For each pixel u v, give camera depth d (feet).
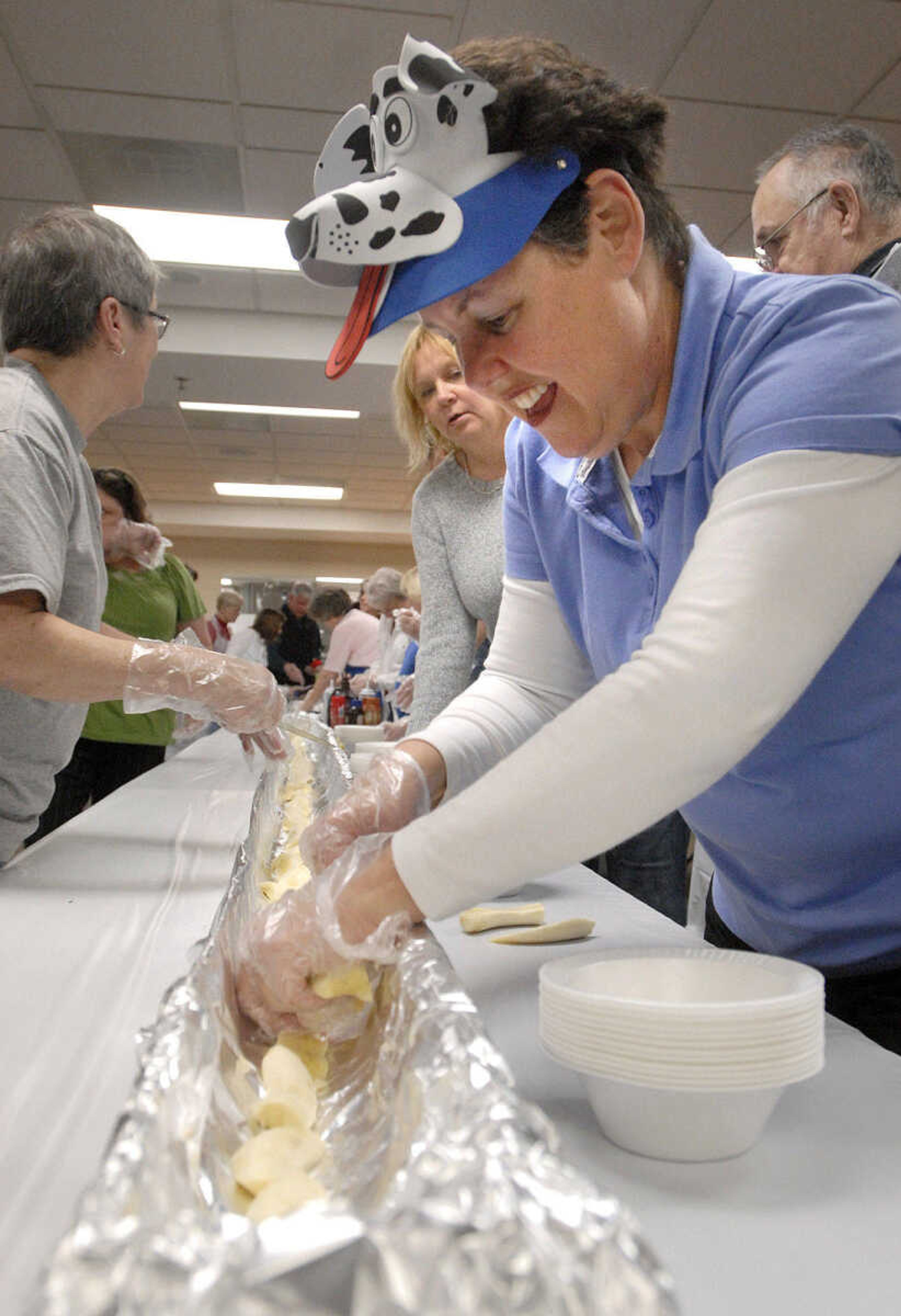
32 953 3.08
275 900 3.09
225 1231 0.95
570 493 3.12
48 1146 1.85
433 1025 1.47
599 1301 0.84
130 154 11.56
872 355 2.07
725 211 12.86
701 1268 1.44
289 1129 1.58
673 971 2.02
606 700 1.91
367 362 18.12
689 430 2.52
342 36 9.41
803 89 10.23
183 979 1.66
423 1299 0.80
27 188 12.38
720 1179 1.71
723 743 1.86
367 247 2.25
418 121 2.25
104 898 3.81
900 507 2.00
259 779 7.12
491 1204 0.89
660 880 6.20
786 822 2.69
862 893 2.77
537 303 2.35
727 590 1.90
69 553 4.73
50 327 4.60
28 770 4.83
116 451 25.84
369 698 13.46
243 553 39.09
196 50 9.62
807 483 1.96
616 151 2.38
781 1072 1.69
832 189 5.63
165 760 10.03
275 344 17.66
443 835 1.95
